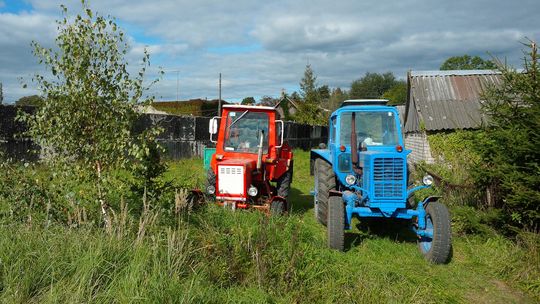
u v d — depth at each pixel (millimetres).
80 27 5516
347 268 5398
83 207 5301
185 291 3988
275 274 4883
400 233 7621
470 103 15922
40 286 3996
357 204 6816
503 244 6688
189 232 5520
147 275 4078
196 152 19938
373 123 7652
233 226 6105
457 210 7422
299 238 6188
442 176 10172
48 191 5664
